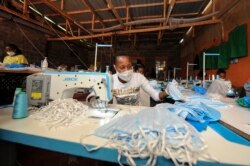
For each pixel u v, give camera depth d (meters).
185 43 8.91
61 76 1.24
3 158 0.81
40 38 5.82
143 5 4.81
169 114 0.78
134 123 0.68
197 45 6.95
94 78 1.23
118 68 1.73
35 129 0.73
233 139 0.66
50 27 5.91
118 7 4.89
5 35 4.48
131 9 5.18
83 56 9.38
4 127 0.74
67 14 4.91
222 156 0.52
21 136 0.69
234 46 3.64
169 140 0.54
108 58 8.12
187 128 0.62
